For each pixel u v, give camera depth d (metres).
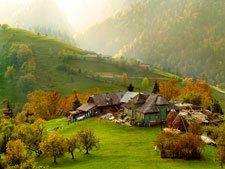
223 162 31.31
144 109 69.38
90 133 48.22
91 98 92.44
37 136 50.41
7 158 42.09
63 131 73.81
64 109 128.50
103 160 41.41
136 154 44.06
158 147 43.34
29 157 49.16
